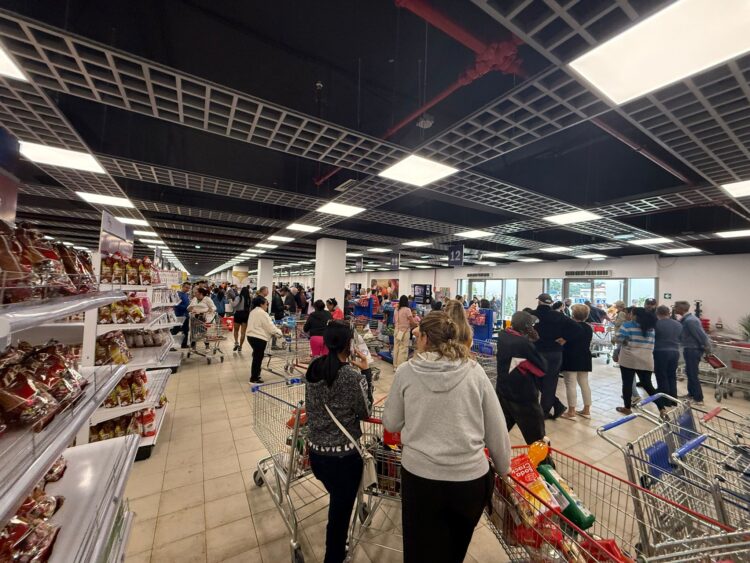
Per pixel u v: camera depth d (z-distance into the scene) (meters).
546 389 3.94
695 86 1.90
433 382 1.32
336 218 6.20
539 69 1.97
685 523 1.67
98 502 1.23
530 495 1.45
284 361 6.75
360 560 1.90
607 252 10.30
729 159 2.85
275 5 2.14
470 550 2.03
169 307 6.40
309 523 2.18
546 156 4.06
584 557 1.29
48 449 0.87
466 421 1.30
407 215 6.00
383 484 1.86
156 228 8.06
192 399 4.48
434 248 10.93
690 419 2.31
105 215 2.85
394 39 2.40
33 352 1.27
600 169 4.42
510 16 1.49
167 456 3.00
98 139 3.29
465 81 1.99
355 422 1.71
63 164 3.58
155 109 2.37
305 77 2.46
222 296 10.79
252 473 2.75
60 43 1.75
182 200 5.54
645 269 10.41
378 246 10.58
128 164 3.57
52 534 1.03
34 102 2.39
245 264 25.03
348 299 11.58
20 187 4.72
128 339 3.76
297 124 2.58
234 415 3.95
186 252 15.63
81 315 2.63
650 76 1.84
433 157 3.17
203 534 2.09
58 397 1.12
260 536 2.08
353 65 2.60
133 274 3.07
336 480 1.67
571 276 12.62
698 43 1.58
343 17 2.24
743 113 2.16
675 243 7.59
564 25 1.57
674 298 9.78
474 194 4.34
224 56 2.15
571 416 4.20
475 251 10.77
